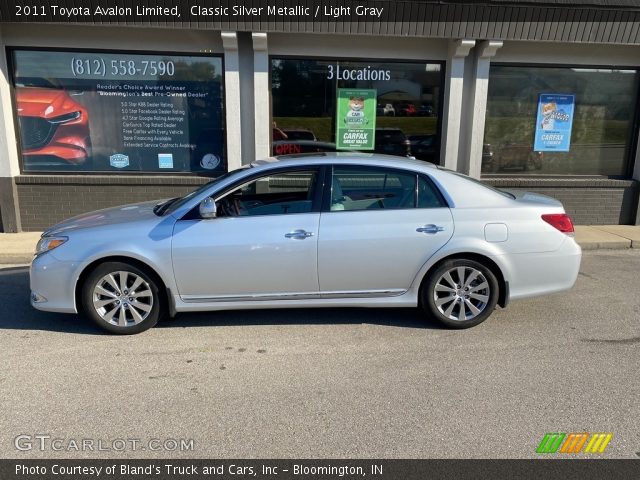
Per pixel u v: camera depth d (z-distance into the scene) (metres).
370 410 3.30
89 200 8.21
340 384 3.62
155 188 8.25
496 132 8.88
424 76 8.48
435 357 4.05
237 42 7.80
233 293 4.42
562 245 4.57
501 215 4.50
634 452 2.91
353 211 4.43
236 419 3.19
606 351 4.19
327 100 8.45
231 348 4.20
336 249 4.37
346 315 4.93
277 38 8.05
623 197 8.86
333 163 4.51
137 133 8.31
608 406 3.37
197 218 4.36
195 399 3.42
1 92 7.68
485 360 4.01
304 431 3.07
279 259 4.36
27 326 4.63
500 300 4.66
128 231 4.33
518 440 3.00
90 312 4.37
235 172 4.57
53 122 8.14
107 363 3.92
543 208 4.61
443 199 4.51
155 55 8.04
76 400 3.39
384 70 8.40
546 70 8.68
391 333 4.52
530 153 9.01
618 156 9.09
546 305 5.26
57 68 7.97
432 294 4.53
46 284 4.34
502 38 7.84
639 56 8.63
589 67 8.68
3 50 7.66
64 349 4.16
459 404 3.38
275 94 8.34
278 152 8.53
